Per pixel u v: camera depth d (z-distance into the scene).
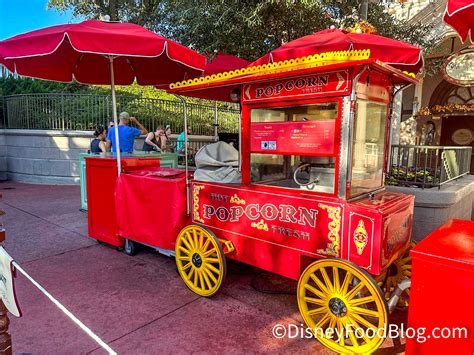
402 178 4.39
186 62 3.75
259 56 6.27
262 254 2.82
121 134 5.72
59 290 3.28
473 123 10.08
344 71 2.28
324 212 2.43
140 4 11.23
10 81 12.65
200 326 2.71
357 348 2.32
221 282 2.98
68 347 2.43
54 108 9.63
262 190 2.77
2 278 1.83
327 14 6.00
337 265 2.33
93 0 12.21
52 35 3.15
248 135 2.88
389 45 3.64
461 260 1.75
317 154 2.47
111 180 4.22
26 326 2.68
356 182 2.50
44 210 6.37
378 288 2.20
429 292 1.86
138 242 4.13
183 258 3.34
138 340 2.52
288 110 2.62
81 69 4.85
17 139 9.90
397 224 2.45
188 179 3.43
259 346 2.47
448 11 2.26
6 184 9.59
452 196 3.95
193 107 11.33
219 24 5.55
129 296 3.18
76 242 4.62
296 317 2.85
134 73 5.21
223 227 3.09
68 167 9.52
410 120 10.39
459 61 6.24
